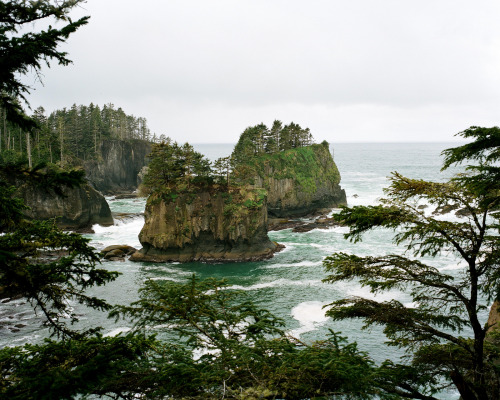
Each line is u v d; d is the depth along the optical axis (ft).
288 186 319.47
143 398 22.76
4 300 129.70
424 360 30.14
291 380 21.66
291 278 172.04
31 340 106.22
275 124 371.35
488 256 27.50
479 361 28.12
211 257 209.05
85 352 24.29
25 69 21.01
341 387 21.59
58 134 351.05
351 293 148.36
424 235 29.45
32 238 26.14
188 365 25.67
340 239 241.76
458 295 29.27
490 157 29.04
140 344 25.11
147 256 207.82
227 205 211.41
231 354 25.18
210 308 30.40
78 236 27.86
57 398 16.25
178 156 223.30
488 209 27.45
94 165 413.18
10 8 19.74
